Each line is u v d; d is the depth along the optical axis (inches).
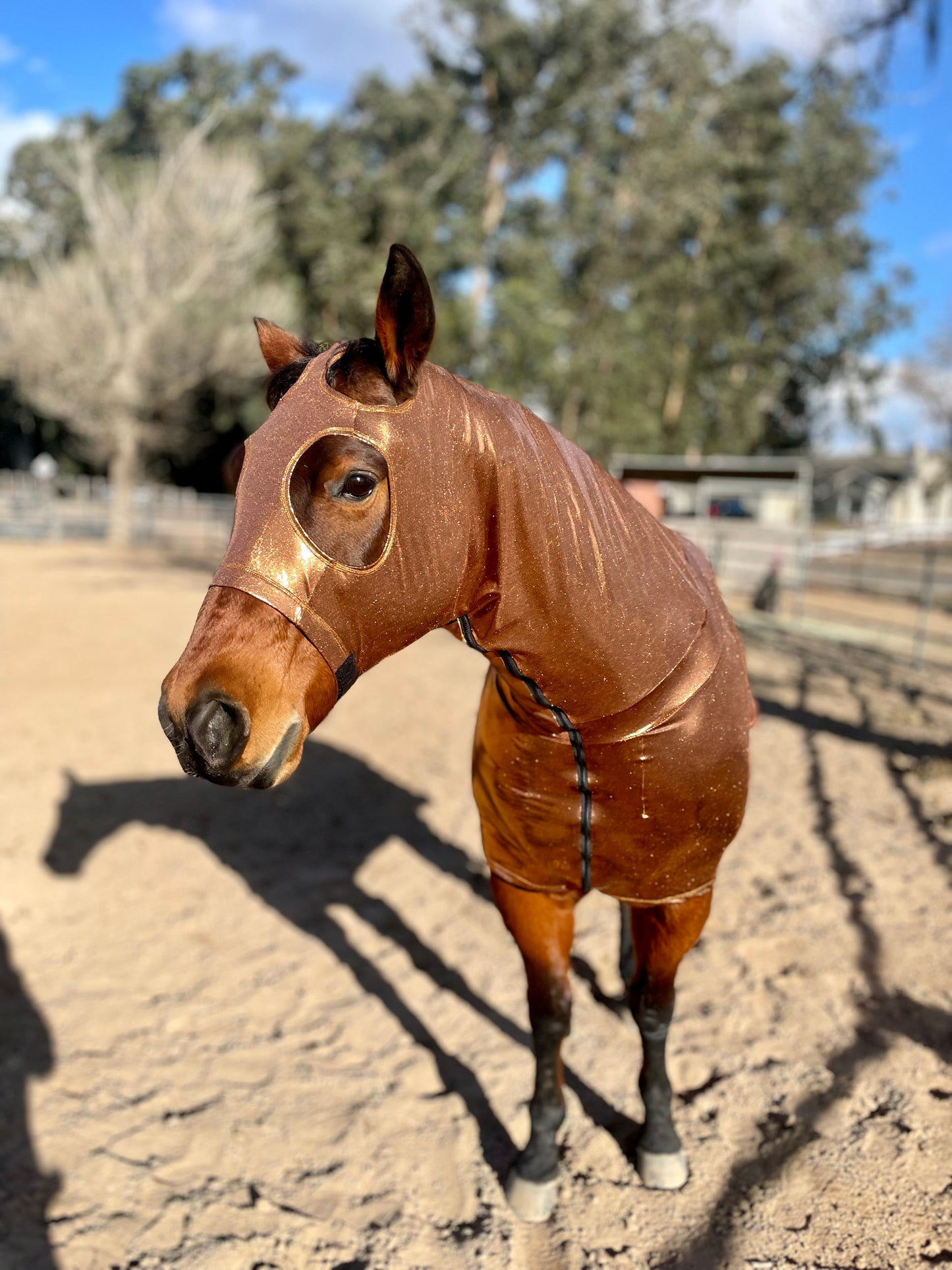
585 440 1204.5
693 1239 87.8
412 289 54.7
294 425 56.4
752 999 127.6
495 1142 102.4
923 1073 109.3
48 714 277.9
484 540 62.6
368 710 300.0
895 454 1941.4
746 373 1396.4
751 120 1312.7
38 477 1355.8
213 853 184.5
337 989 134.9
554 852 77.4
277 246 1301.7
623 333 1239.5
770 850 180.1
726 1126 102.9
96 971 140.4
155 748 250.2
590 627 65.7
